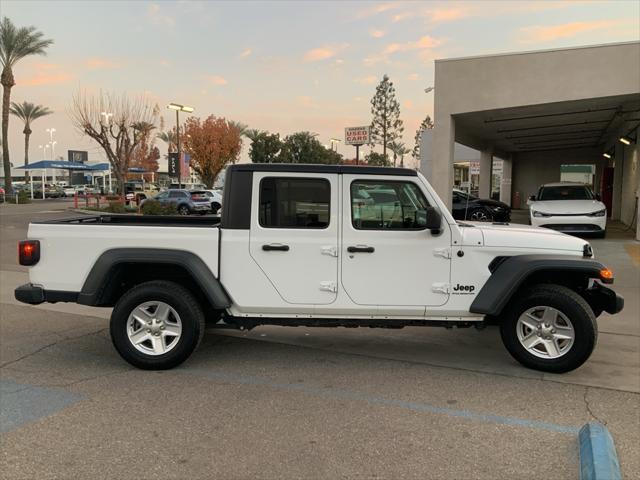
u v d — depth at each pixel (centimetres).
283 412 409
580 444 348
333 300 497
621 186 2120
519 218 2334
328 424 388
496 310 478
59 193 5809
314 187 495
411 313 496
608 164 2633
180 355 500
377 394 446
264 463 333
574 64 1409
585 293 515
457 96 1547
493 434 372
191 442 359
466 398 437
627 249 1253
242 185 498
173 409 414
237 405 422
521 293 495
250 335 630
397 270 493
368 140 1777
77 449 349
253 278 499
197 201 2791
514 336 498
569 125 1900
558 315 485
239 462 334
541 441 362
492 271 492
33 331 642
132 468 326
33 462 332
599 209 1400
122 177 3409
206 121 4559
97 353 559
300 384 470
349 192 493
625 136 1825
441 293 492
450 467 328
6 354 554
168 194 2856
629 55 1354
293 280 497
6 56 3966
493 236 495
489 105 1514
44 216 2686
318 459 338
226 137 4541
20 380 477
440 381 477
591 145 2680
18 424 386
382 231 492
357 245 491
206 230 497
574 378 483
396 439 365
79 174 7419
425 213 491
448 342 602
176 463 332
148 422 390
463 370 507
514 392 450
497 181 3538
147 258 492
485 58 1502
